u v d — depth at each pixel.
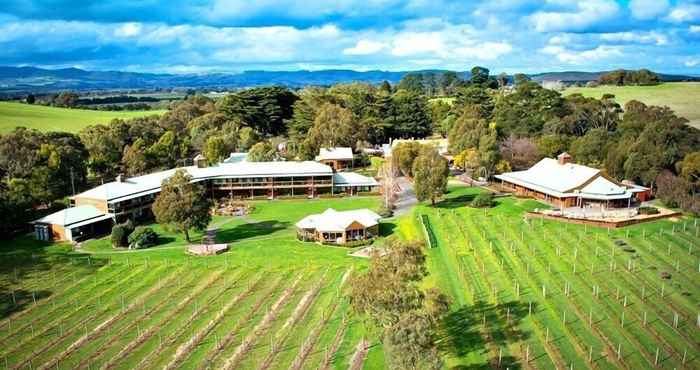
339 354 56.81
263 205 129.00
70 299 74.44
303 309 68.69
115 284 79.50
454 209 112.31
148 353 59.59
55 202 122.12
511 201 116.06
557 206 110.19
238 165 141.88
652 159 114.69
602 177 110.94
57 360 58.88
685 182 106.75
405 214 115.75
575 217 99.31
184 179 98.56
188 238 99.62
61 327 66.31
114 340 62.88
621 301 67.25
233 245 96.75
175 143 177.62
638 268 77.44
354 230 98.12
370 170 167.88
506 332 59.16
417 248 54.84
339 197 137.25
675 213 102.19
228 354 58.56
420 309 48.69
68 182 129.38
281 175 135.12
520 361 53.41
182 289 77.19
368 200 133.00
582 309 64.94
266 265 85.94
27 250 94.62
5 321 68.31
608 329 60.44
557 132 169.12
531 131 172.38
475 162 138.50
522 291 69.69
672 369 52.81
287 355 57.62
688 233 92.81
